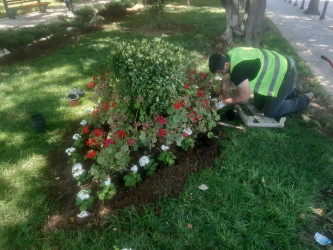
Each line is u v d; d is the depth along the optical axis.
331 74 5.49
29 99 4.62
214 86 3.78
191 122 3.28
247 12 6.77
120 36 8.30
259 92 3.34
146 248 2.18
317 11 12.75
